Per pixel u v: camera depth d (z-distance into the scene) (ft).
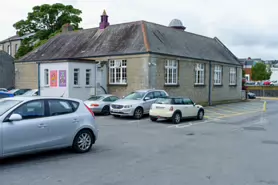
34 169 22.67
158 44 83.30
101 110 61.77
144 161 25.72
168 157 27.32
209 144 33.91
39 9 139.03
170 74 84.89
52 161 25.12
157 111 52.85
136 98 59.98
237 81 123.75
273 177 21.67
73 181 20.02
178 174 22.06
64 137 26.53
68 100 28.02
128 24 91.56
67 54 93.81
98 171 22.45
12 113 23.56
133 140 35.68
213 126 49.47
